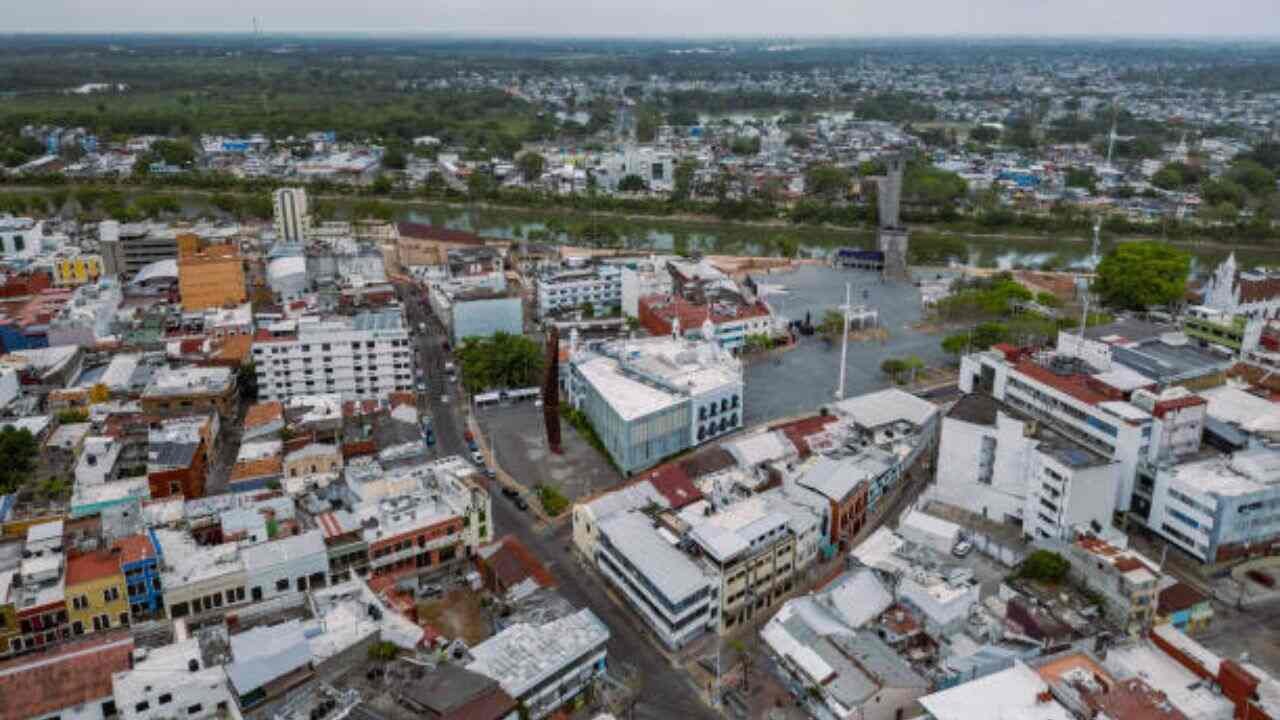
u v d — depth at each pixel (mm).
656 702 162000
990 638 166375
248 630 159250
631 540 187875
